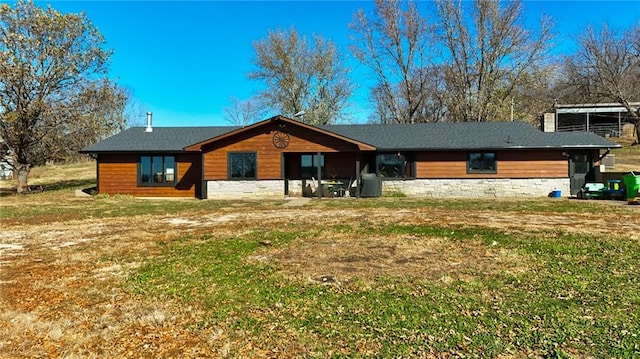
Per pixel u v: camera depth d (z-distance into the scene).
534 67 27.52
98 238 7.95
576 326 3.45
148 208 13.30
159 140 19.27
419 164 17.42
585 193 15.17
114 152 18.05
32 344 3.36
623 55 31.64
